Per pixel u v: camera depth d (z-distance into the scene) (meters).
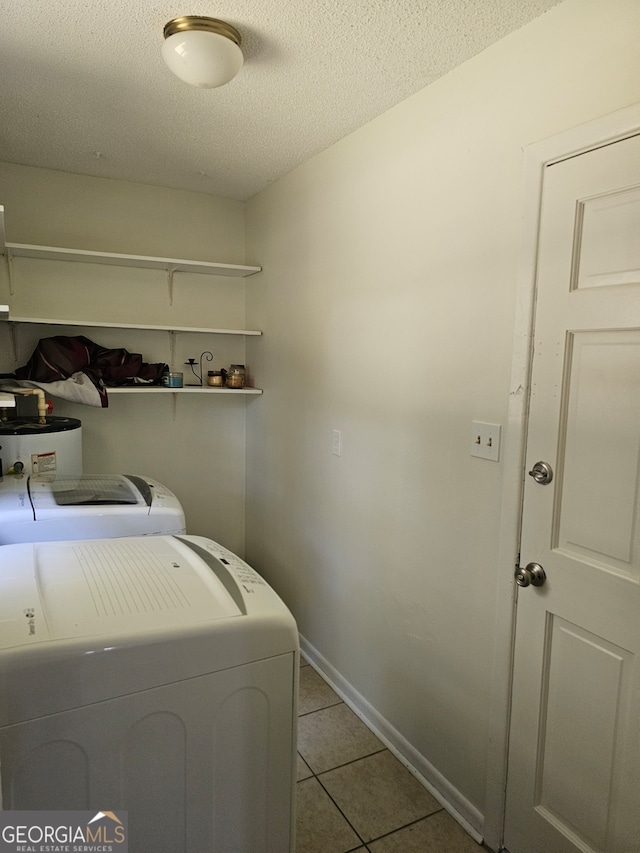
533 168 1.40
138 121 2.08
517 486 1.49
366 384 2.13
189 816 1.06
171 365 3.11
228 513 3.36
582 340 1.32
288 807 1.18
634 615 1.24
